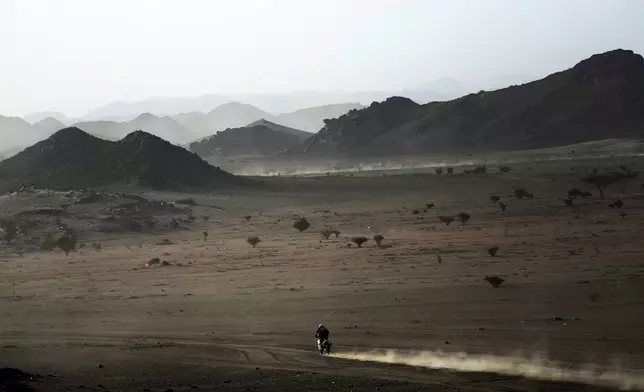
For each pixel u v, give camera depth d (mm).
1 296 66375
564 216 113938
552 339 39469
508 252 77062
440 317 46781
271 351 39062
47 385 30609
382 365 34625
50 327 50375
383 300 53719
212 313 52906
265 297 58219
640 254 70250
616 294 50844
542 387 29734
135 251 101688
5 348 41812
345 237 105375
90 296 63969
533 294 52375
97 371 34375
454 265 69812
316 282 64688
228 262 83688
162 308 56125
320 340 38344
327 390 28641
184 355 38469
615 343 37938
